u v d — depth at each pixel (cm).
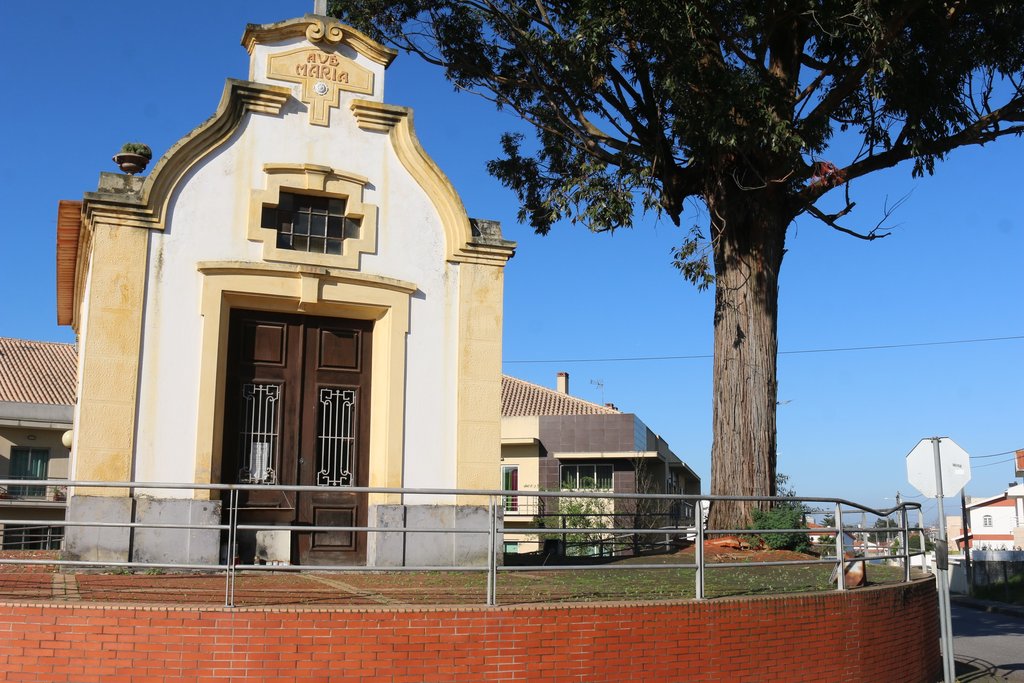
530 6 1788
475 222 1416
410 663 862
